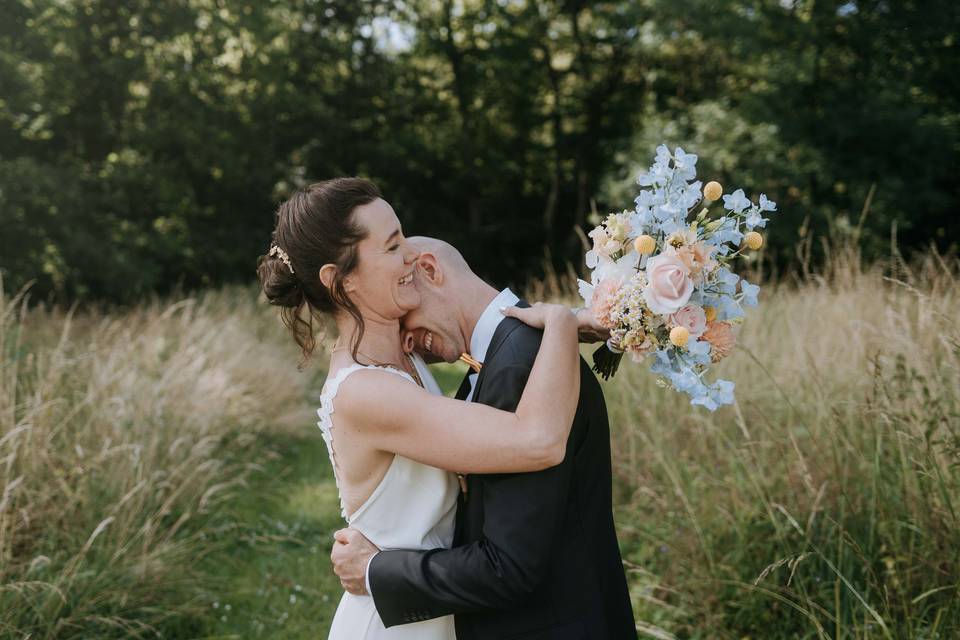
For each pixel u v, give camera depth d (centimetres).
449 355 159
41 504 333
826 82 1324
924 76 1353
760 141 1242
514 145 1975
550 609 145
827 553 273
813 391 346
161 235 1316
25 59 1195
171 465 424
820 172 1209
